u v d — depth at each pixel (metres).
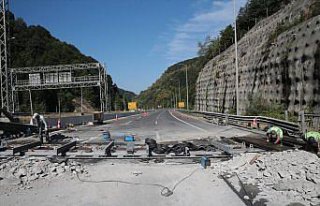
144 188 8.77
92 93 120.75
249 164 10.38
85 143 18.19
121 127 33.81
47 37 128.88
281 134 15.18
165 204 7.47
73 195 8.22
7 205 7.50
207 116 46.50
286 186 7.98
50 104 107.75
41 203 7.62
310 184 7.86
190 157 12.67
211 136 21.31
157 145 14.90
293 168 8.99
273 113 29.33
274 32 39.72
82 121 44.75
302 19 34.84
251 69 42.53
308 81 26.52
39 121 19.08
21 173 9.86
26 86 66.56
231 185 8.70
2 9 49.25
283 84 31.33
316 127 19.78
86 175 10.27
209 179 9.52
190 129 28.27
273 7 70.94
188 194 8.19
